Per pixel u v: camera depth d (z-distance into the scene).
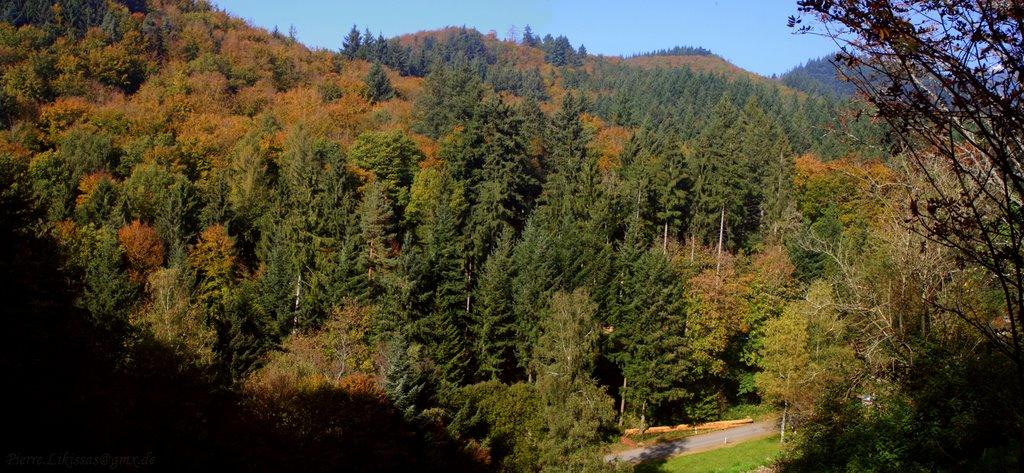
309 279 44.44
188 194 52.59
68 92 78.62
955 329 16.72
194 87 90.44
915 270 18.66
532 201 71.38
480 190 65.94
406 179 69.50
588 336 32.69
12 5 87.69
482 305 43.97
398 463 24.42
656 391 42.38
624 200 58.59
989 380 14.11
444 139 79.50
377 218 49.62
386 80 114.69
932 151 8.37
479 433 33.56
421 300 40.44
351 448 23.03
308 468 20.66
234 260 49.62
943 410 15.51
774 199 59.88
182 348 29.22
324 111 91.75
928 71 6.66
